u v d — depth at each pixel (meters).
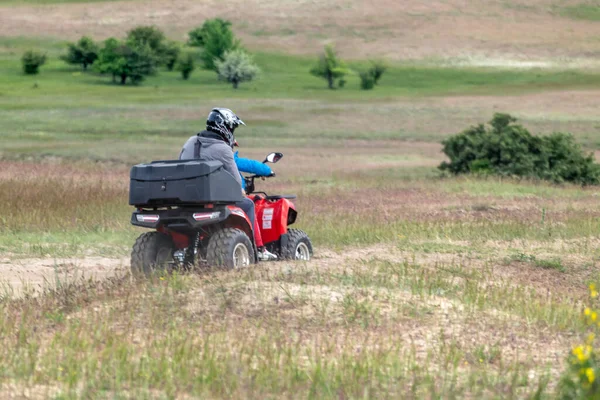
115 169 131.50
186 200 39.50
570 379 22.06
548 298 39.09
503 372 26.20
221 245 40.31
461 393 23.59
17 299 36.47
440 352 27.84
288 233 47.00
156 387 23.89
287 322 31.48
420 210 83.88
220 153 41.22
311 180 128.50
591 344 29.11
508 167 129.25
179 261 41.72
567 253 54.91
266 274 38.97
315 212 79.81
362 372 24.81
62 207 71.38
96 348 27.97
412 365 25.92
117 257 53.75
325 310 32.72
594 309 35.94
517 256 51.81
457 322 32.41
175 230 41.53
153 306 33.34
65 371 25.00
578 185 126.00
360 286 37.72
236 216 41.81
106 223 66.25
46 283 43.31
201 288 35.88
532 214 80.88
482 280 43.59
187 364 25.53
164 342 27.97
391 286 38.47
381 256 52.44
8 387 23.52
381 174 144.12
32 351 26.81
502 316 34.03
